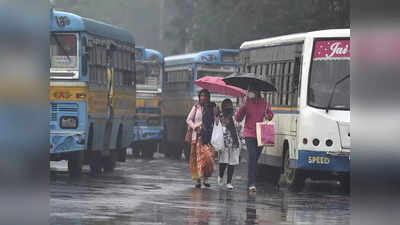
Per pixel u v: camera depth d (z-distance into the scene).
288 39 48.81
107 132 53.84
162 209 32.84
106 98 52.69
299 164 45.34
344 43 45.62
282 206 36.25
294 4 82.06
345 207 36.66
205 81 46.41
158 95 77.44
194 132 43.88
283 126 48.34
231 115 44.16
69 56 47.84
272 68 51.09
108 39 53.47
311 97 45.50
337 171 44.84
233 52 76.25
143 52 77.62
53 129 47.47
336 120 44.84
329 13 76.50
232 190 43.41
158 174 53.12
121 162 66.88
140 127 76.31
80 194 37.47
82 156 49.59
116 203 34.31
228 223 29.48
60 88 47.69
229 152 44.09
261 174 53.22
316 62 45.78
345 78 45.41
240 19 90.25
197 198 38.03
